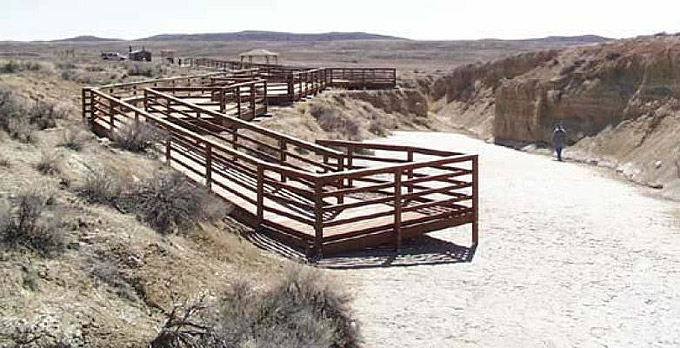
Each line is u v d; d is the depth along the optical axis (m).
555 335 11.12
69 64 46.09
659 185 27.23
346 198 19.92
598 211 21.73
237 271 11.78
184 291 9.91
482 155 37.41
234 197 16.50
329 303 10.64
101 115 22.16
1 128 14.64
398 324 11.33
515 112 44.47
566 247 16.77
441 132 51.88
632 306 12.54
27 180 11.45
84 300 8.41
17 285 8.12
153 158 17.11
